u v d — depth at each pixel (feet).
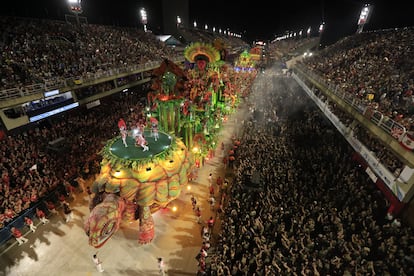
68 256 40.65
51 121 72.38
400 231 37.99
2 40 76.28
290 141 72.28
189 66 65.46
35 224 46.16
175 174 40.65
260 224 40.86
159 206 43.27
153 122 43.42
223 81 76.33
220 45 69.46
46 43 85.71
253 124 88.63
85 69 84.02
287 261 35.86
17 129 60.70
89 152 62.13
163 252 41.86
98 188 37.14
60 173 53.78
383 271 32.71
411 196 37.42
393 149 41.81
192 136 57.57
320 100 88.22
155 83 49.65
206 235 41.45
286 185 50.06
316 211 43.52
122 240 43.70
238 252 38.45
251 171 54.95
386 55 83.56
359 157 54.75
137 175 37.63
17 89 57.72
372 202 45.14
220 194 55.47
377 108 52.03
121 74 93.76
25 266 38.88
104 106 90.02
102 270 38.40
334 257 34.88
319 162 59.52
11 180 49.16
